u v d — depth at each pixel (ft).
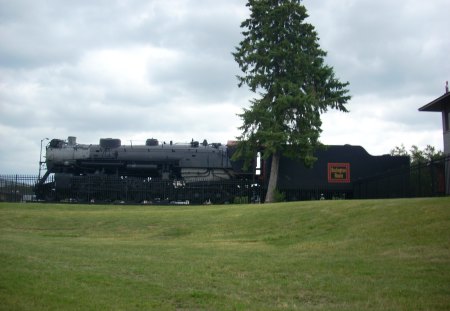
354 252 41.88
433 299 26.81
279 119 105.60
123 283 30.17
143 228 64.75
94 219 70.49
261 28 110.63
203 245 51.08
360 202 61.57
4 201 100.22
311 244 47.88
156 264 37.29
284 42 106.52
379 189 92.58
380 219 51.13
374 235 46.60
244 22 112.47
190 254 43.24
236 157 99.66
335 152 104.53
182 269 35.37
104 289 28.32
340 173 103.96
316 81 112.16
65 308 24.08
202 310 25.38
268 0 110.83
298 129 105.50
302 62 107.34
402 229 46.14
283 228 57.41
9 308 23.45
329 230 52.80
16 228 66.54
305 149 100.48
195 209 77.41
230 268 35.83
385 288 29.25
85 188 97.76
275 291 29.40
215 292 29.04
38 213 75.87
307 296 28.43
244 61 110.01
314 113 106.83
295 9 108.37
